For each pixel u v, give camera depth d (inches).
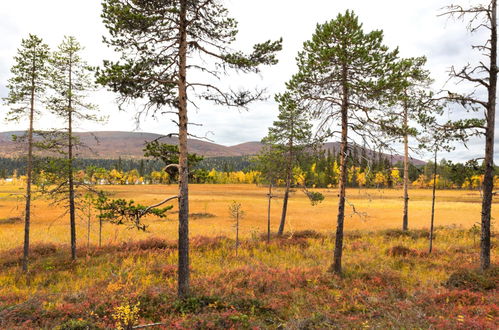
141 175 5477.4
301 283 417.1
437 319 264.5
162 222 1334.9
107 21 299.4
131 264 569.6
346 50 411.8
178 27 334.0
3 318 286.8
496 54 384.8
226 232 1042.7
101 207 319.6
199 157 373.1
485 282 358.0
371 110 436.5
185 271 338.0
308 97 459.5
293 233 920.3
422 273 477.4
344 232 938.7
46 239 885.2
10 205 1802.4
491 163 401.1
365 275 450.9
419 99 439.5
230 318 275.9
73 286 455.8
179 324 261.6
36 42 541.3
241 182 5388.8
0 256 650.2
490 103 396.8
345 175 471.2
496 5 378.0
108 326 265.4
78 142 592.7
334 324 275.0
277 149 853.8
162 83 336.5
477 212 1510.8
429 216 1402.6
